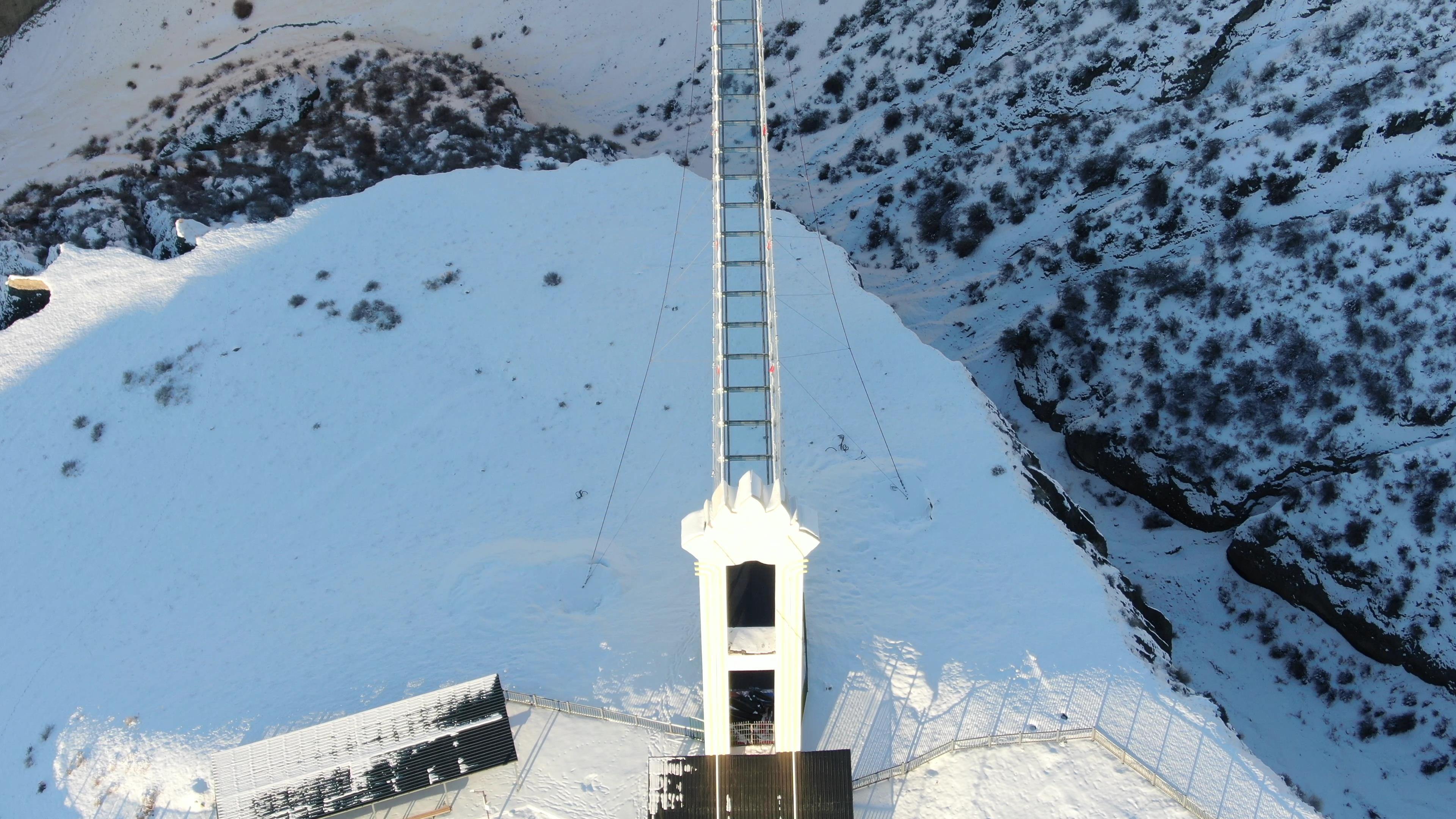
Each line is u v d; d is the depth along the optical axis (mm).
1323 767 39438
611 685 29547
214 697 31047
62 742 30703
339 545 36000
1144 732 27406
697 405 39219
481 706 27031
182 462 39719
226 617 34000
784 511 22062
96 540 37562
